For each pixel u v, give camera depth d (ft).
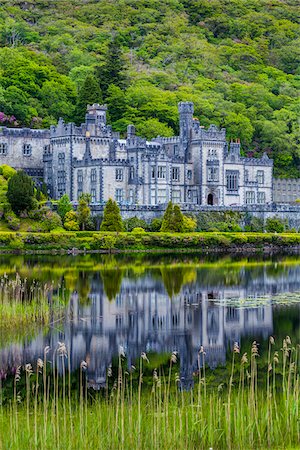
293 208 613.11
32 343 238.68
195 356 227.61
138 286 349.00
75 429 163.02
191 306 303.68
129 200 607.78
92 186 602.03
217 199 654.12
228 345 241.55
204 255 495.00
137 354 229.45
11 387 195.72
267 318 281.13
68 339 245.24
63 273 380.17
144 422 166.91
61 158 624.18
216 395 188.34
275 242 555.28
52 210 537.24
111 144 625.82
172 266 424.46
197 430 163.02
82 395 177.17
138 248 508.53
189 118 654.53
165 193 621.72
